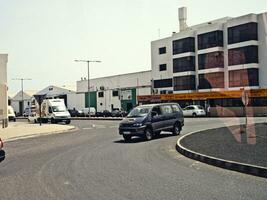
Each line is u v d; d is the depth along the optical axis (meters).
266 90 44.06
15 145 19.91
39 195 7.78
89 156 13.96
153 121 20.42
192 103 56.06
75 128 34.56
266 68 47.47
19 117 88.50
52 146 18.50
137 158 13.09
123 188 8.22
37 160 13.38
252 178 8.95
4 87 39.72
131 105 74.94
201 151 13.09
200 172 9.99
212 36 53.91
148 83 70.94
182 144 15.56
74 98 91.12
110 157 13.52
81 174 10.10
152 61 67.12
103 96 82.44
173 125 22.05
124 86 76.69
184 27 65.44
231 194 7.37
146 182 8.80
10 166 12.12
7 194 7.97
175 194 7.51
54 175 10.08
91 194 7.73
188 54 58.47
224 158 11.18
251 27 48.34
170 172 10.09
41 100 39.62
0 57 40.41
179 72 60.19
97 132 27.78
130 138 20.80
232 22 50.75
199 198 7.12
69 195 7.70
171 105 22.31
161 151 14.96
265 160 10.49
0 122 38.19
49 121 47.97
